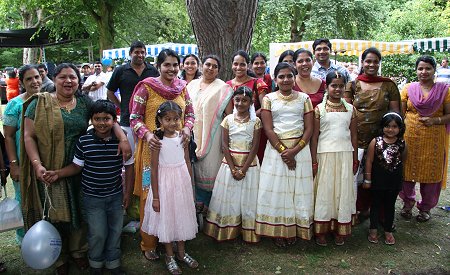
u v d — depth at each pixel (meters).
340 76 3.37
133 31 17.23
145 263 3.17
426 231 3.83
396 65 16.38
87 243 3.09
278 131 3.37
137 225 3.71
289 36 20.56
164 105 2.87
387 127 3.41
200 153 3.54
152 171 2.91
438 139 3.83
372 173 3.50
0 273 3.02
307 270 3.11
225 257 3.31
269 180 3.40
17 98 3.12
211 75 3.60
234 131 3.40
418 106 3.83
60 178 2.81
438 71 11.91
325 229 3.45
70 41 16.44
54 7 16.14
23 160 2.81
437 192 3.99
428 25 18.56
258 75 4.33
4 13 17.12
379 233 3.76
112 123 2.76
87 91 6.47
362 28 18.05
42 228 2.72
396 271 3.10
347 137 3.42
